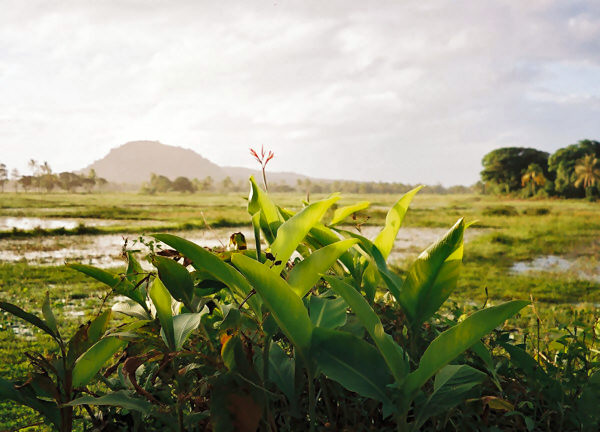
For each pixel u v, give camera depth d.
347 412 1.30
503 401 1.15
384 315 1.55
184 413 1.31
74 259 12.06
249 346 1.17
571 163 73.81
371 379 1.16
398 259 12.49
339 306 1.40
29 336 4.52
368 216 1.74
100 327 1.31
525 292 8.70
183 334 1.21
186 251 1.22
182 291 1.31
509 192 84.00
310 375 1.19
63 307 5.82
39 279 8.44
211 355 1.32
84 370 1.27
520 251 17.17
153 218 30.61
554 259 15.79
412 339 1.35
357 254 1.64
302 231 1.31
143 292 1.57
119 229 21.11
